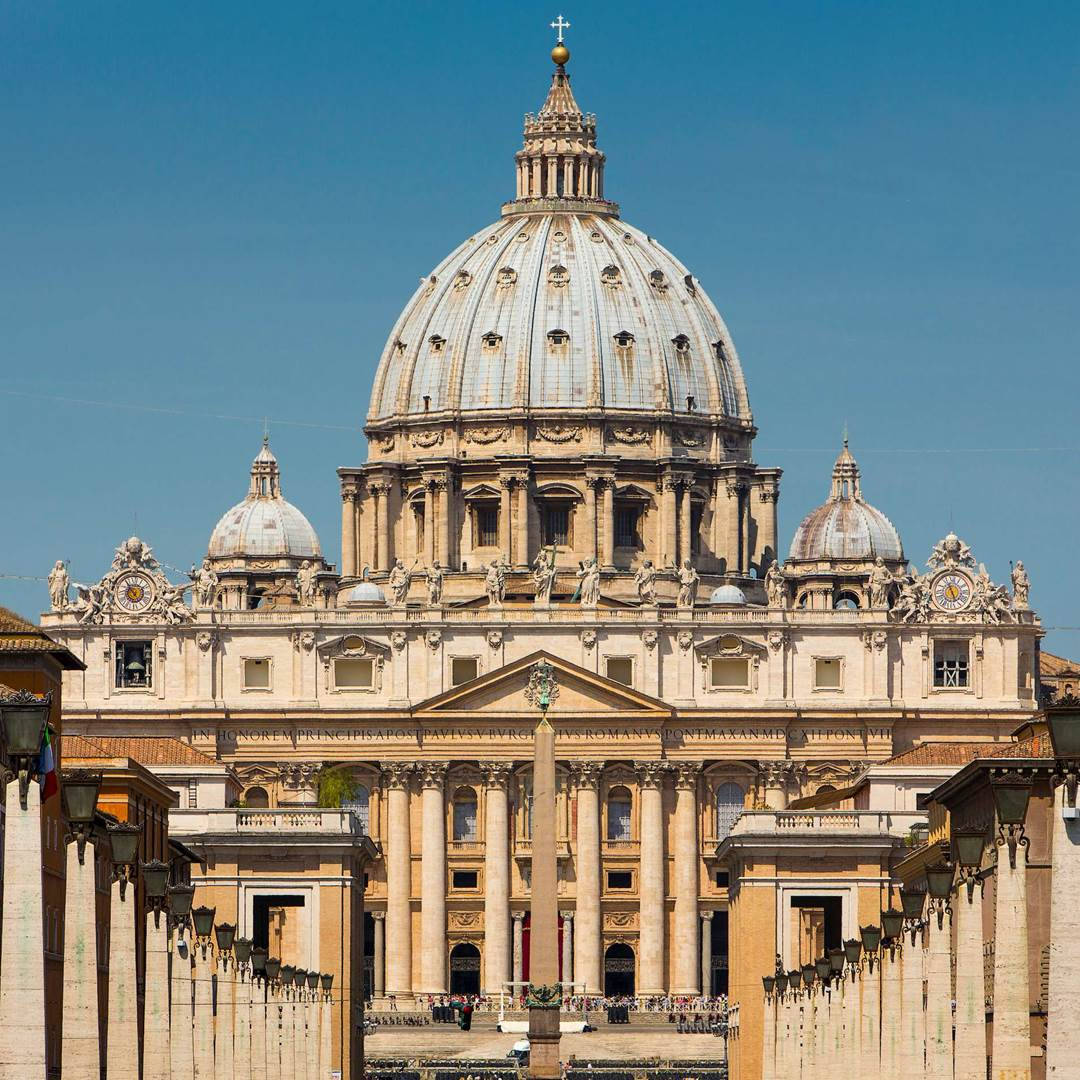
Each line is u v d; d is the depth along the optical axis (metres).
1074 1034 146.25
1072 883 146.88
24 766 150.50
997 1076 169.88
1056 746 146.62
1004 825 170.12
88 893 176.25
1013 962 169.75
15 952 151.75
